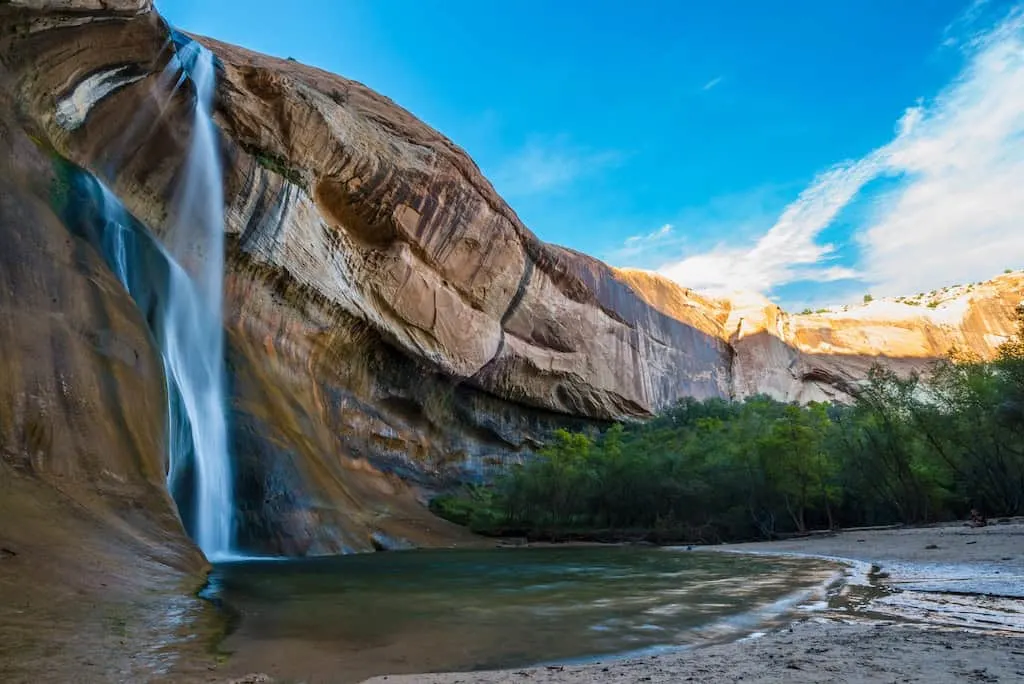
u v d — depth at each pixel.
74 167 18.81
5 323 10.56
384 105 47.16
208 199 29.25
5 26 17.34
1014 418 28.97
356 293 40.47
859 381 94.12
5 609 5.84
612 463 43.34
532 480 42.81
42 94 19.36
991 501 34.75
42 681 4.25
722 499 39.25
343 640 6.39
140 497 10.88
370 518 29.64
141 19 21.77
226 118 31.52
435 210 46.38
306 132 35.09
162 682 4.48
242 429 23.44
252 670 5.04
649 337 81.81
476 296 54.12
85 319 12.81
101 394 11.76
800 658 4.92
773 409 65.25
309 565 16.75
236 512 20.94
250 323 32.16
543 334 64.12
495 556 22.86
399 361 45.41
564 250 72.44
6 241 12.01
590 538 38.78
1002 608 7.80
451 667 5.36
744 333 96.88
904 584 10.45
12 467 9.02
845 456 38.38
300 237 35.06
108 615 6.39
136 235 21.09
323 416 36.31
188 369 22.70
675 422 69.56
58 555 7.65
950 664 4.49
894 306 106.94
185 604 7.69
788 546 24.61
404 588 11.37
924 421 34.50
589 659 5.66
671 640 6.54
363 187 40.44
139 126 24.89
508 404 61.12
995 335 101.94
